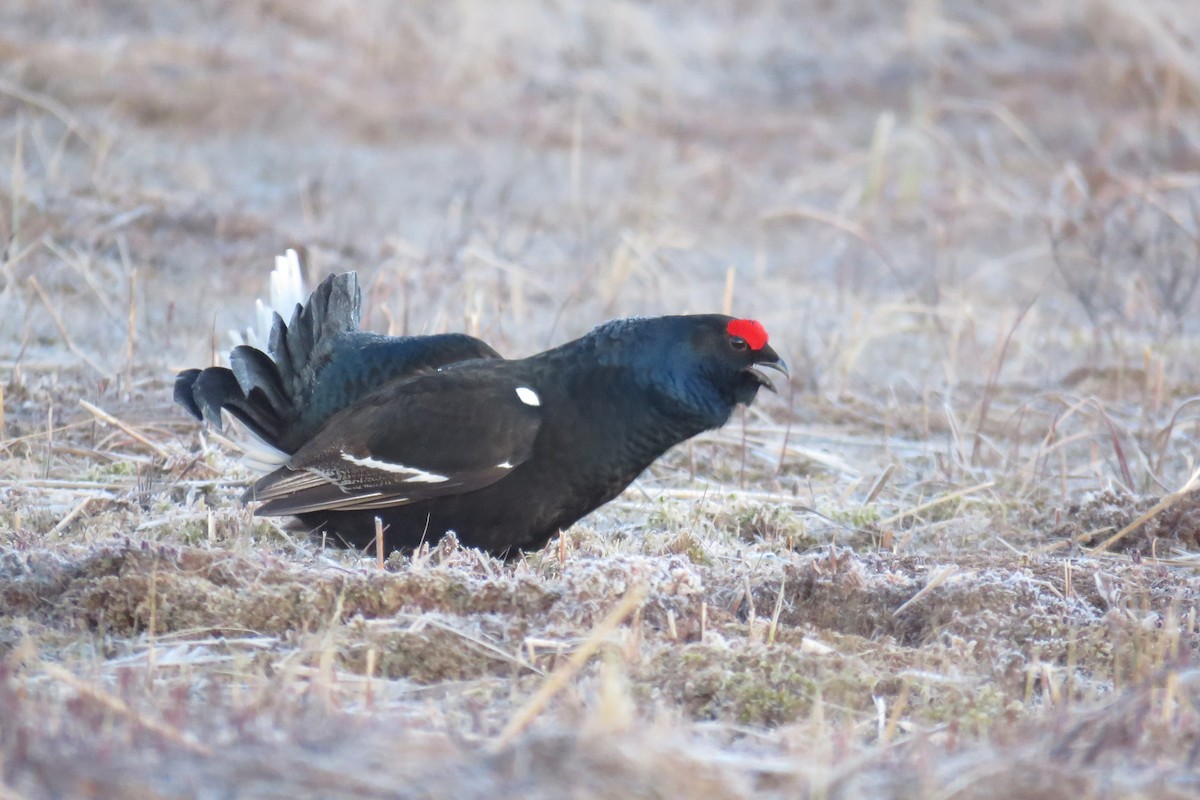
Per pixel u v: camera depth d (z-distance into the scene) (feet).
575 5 127.75
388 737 23.77
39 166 81.30
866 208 95.91
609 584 34.04
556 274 77.36
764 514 45.21
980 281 84.28
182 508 42.06
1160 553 44.78
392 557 37.96
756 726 29.25
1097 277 77.61
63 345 60.34
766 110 117.70
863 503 48.75
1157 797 23.29
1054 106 115.85
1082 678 32.53
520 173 97.50
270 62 108.68
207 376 38.96
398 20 119.65
